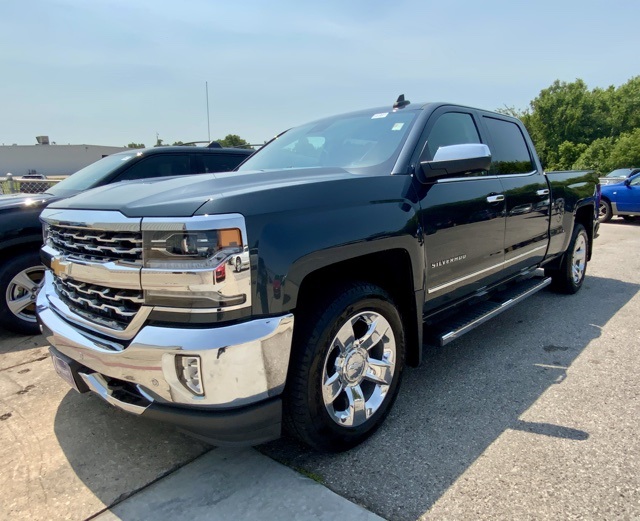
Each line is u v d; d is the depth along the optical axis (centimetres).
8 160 7419
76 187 517
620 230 1187
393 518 190
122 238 194
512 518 188
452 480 213
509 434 250
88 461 235
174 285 181
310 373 210
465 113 352
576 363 343
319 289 225
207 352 178
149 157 557
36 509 201
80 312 224
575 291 538
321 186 220
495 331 417
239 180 231
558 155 5691
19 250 415
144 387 192
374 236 230
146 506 201
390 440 248
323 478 217
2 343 407
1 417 280
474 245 317
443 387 310
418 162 280
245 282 183
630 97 6244
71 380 230
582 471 217
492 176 346
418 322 272
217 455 238
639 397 288
